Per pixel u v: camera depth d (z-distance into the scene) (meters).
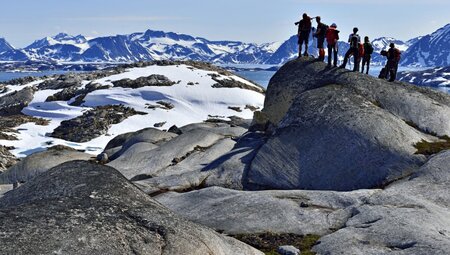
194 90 198.12
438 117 41.88
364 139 37.78
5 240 12.30
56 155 56.56
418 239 20.92
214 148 47.91
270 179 37.56
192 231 15.73
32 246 12.38
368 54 48.06
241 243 18.31
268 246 23.66
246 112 185.12
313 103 42.97
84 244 13.02
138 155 48.44
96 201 15.35
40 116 176.25
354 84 44.91
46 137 141.38
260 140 45.66
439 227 22.66
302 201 29.27
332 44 48.34
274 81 50.91
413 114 42.12
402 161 35.41
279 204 28.67
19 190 17.95
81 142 135.88
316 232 25.11
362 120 39.41
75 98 192.88
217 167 40.53
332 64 52.12
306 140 39.81
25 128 151.75
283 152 39.50
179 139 51.16
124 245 13.54
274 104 50.03
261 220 26.84
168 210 16.61
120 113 164.25
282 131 41.72
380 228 23.12
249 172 38.56
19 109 189.62
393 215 24.56
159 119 164.62
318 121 40.88
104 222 14.20
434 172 31.53
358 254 20.75
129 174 43.97
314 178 36.78
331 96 43.12
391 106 42.69
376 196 28.41
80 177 17.17
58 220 13.77
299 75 49.28
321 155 38.12
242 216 27.64
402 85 46.34
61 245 12.72
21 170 52.72
